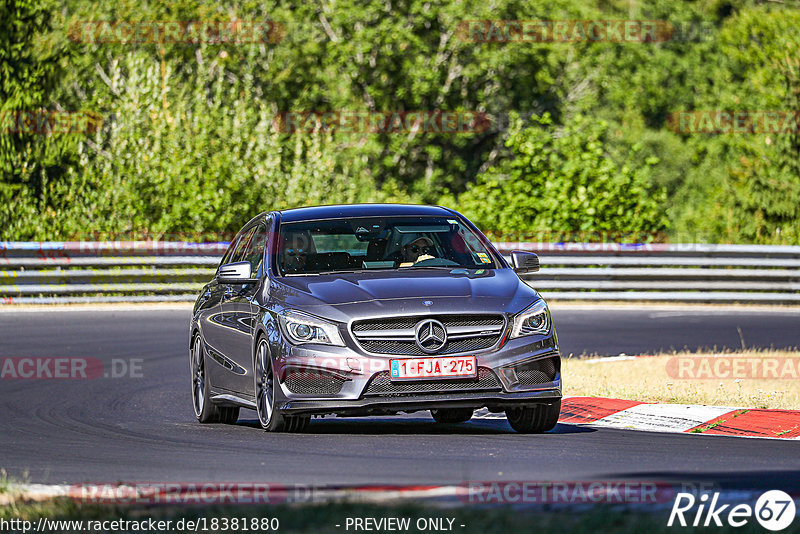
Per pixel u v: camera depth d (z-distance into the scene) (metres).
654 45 193.75
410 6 161.38
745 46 176.50
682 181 177.50
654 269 82.81
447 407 30.00
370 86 160.00
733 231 110.81
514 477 24.36
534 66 163.88
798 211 111.00
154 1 148.75
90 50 140.75
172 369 51.78
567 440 30.67
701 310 78.44
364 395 29.86
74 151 108.31
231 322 34.66
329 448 29.09
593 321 71.06
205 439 31.86
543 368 30.98
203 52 142.62
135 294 80.56
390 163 157.00
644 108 189.12
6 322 68.88
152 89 104.31
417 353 30.06
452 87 163.88
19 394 44.84
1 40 111.25
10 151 106.06
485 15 158.25
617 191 95.00
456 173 165.50
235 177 99.88
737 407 37.34
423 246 34.06
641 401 39.00
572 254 82.94
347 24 159.88
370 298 30.73
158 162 98.19
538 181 97.50
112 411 40.44
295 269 33.31
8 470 26.89
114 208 96.44
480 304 30.70
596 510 19.67
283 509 19.80
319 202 107.69
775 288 82.56
